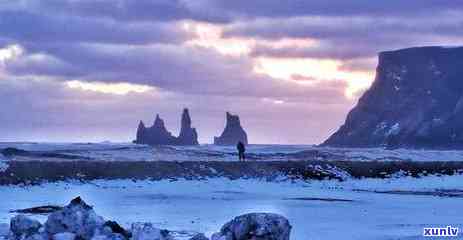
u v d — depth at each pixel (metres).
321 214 52.91
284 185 79.19
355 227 45.62
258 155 134.88
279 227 28.70
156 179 80.12
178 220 47.91
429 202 63.41
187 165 85.12
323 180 84.88
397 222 48.41
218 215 51.31
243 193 70.44
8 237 31.94
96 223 31.36
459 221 49.22
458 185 83.38
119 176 79.06
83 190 69.12
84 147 175.12
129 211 53.34
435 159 142.75
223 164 87.81
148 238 30.48
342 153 145.25
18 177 72.94
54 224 31.34
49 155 115.44
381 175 90.19
